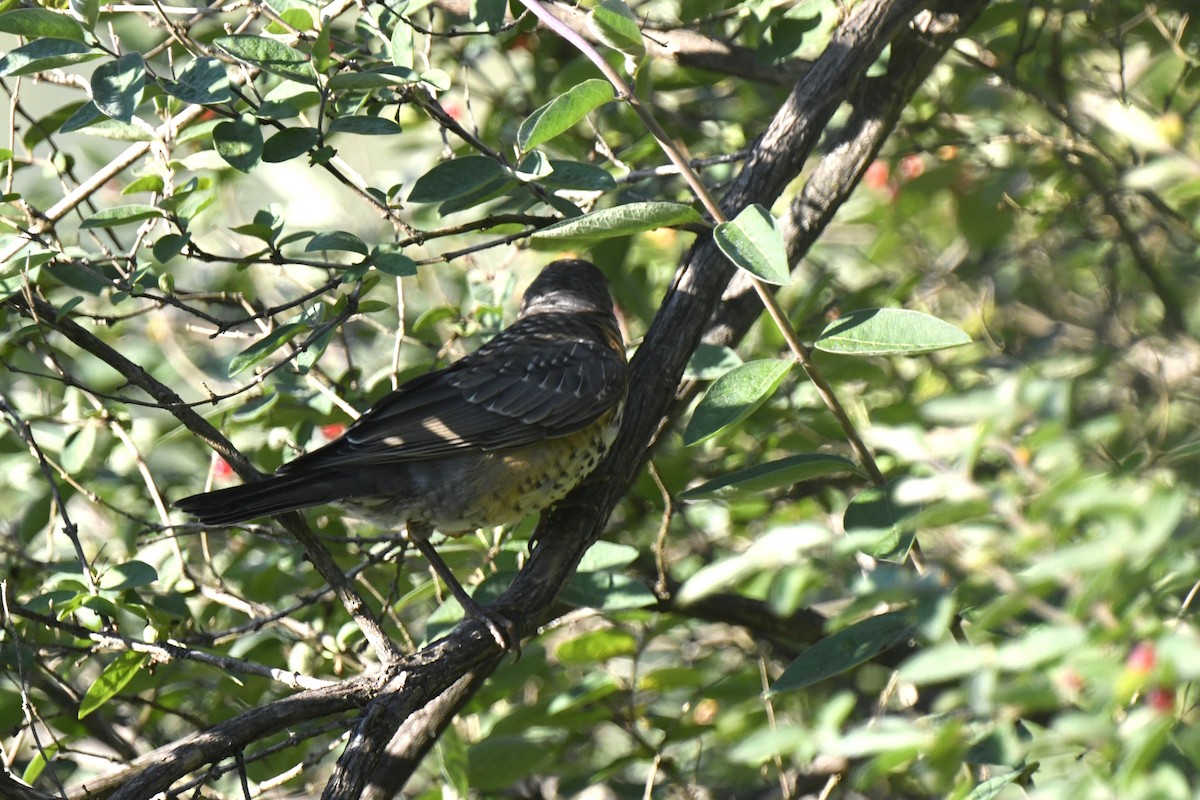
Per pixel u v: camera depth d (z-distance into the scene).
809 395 11.91
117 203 11.71
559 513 9.02
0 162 9.38
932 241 14.09
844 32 9.25
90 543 11.91
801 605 10.82
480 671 8.82
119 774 7.50
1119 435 10.48
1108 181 12.44
